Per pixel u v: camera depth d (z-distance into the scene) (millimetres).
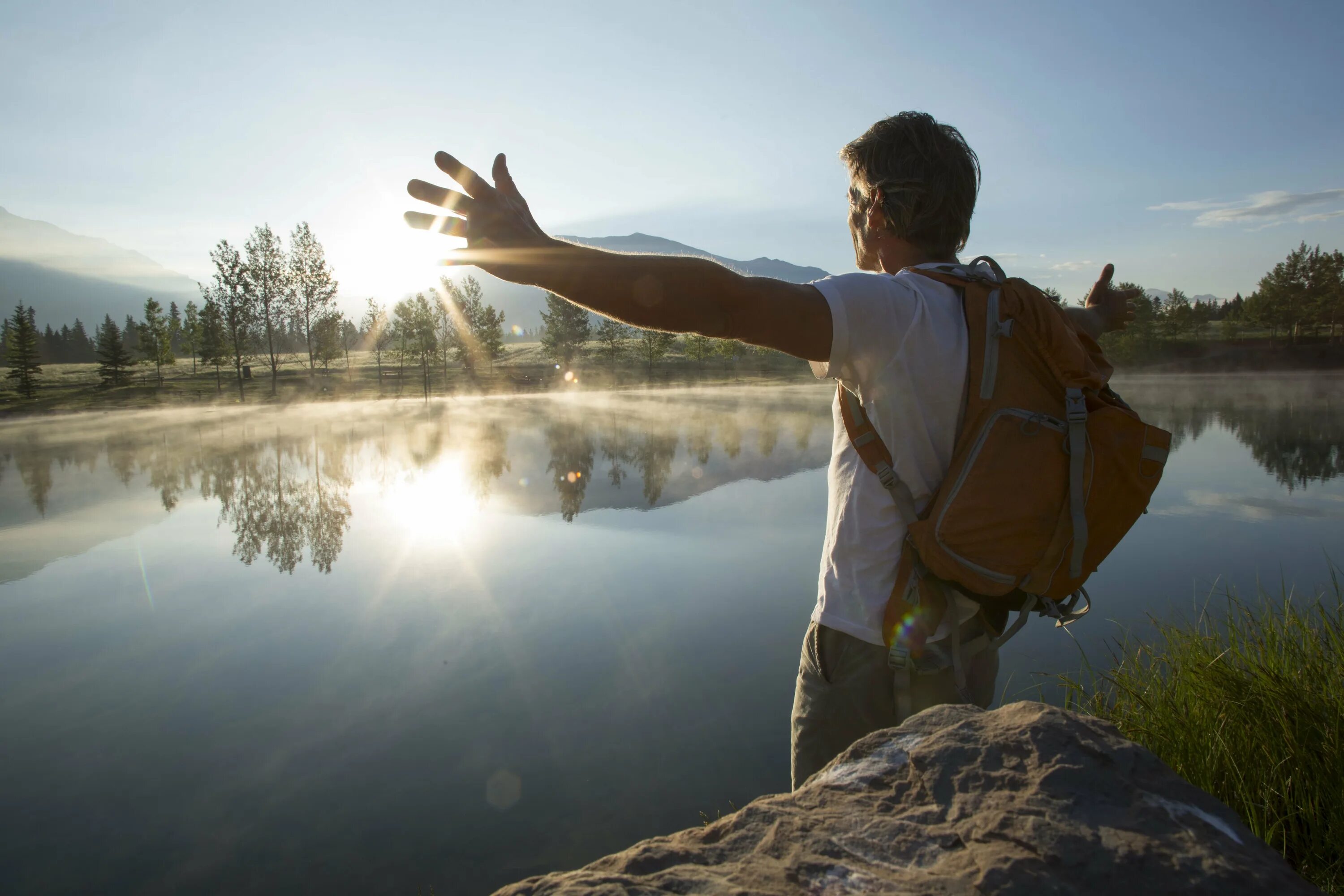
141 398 51812
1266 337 80812
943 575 1336
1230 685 2887
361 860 4242
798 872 785
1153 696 3262
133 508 15281
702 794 4805
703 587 9180
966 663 1452
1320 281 75062
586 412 38219
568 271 1113
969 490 1311
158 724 5977
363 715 6051
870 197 1565
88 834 4559
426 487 17219
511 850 4281
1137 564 9297
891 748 1023
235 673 6941
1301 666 3057
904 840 826
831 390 54688
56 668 7141
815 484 16625
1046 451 1301
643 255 1156
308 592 9477
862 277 1340
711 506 14422
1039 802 842
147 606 9000
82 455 24406
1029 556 1296
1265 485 15445
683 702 6062
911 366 1327
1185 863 753
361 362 77250
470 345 68125
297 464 21578
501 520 13625
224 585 9883
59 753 5535
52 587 9875
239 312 57312
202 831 4574
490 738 5605
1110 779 880
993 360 1331
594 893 756
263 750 5500
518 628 7941
